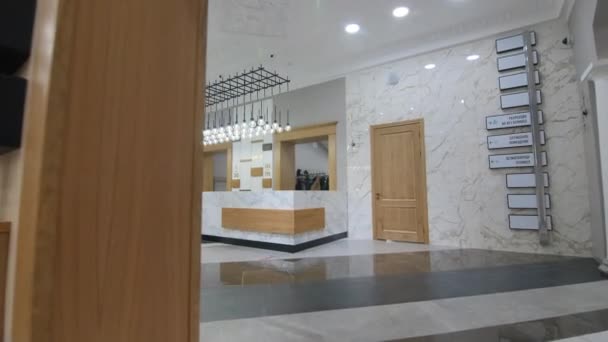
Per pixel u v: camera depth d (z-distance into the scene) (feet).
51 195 1.79
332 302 7.57
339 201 18.16
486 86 15.02
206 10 2.79
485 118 14.96
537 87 13.84
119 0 2.18
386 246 15.64
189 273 2.49
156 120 2.32
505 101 14.47
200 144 2.64
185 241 2.48
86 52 1.98
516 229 13.99
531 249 13.66
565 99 13.23
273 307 7.24
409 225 16.76
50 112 1.80
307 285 9.05
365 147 18.40
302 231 14.76
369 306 7.28
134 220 2.16
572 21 12.57
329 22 14.62
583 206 12.68
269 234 15.17
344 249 14.98
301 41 16.34
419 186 16.57
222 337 5.67
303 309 7.11
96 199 1.98
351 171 18.80
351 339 5.59
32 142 1.90
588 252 12.50
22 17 2.10
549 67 13.64
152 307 2.23
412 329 6.01
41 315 1.73
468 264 11.56
